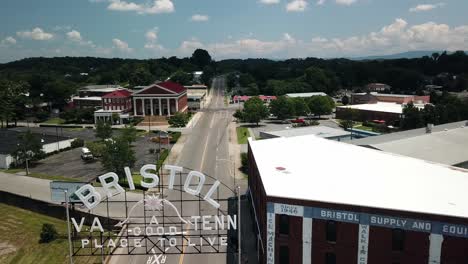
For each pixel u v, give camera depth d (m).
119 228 53.25
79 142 106.69
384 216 34.84
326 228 36.94
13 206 64.00
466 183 41.88
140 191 68.12
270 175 44.25
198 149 102.12
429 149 68.75
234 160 90.31
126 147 72.12
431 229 33.94
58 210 59.03
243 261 44.53
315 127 102.31
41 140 96.81
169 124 143.12
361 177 43.59
